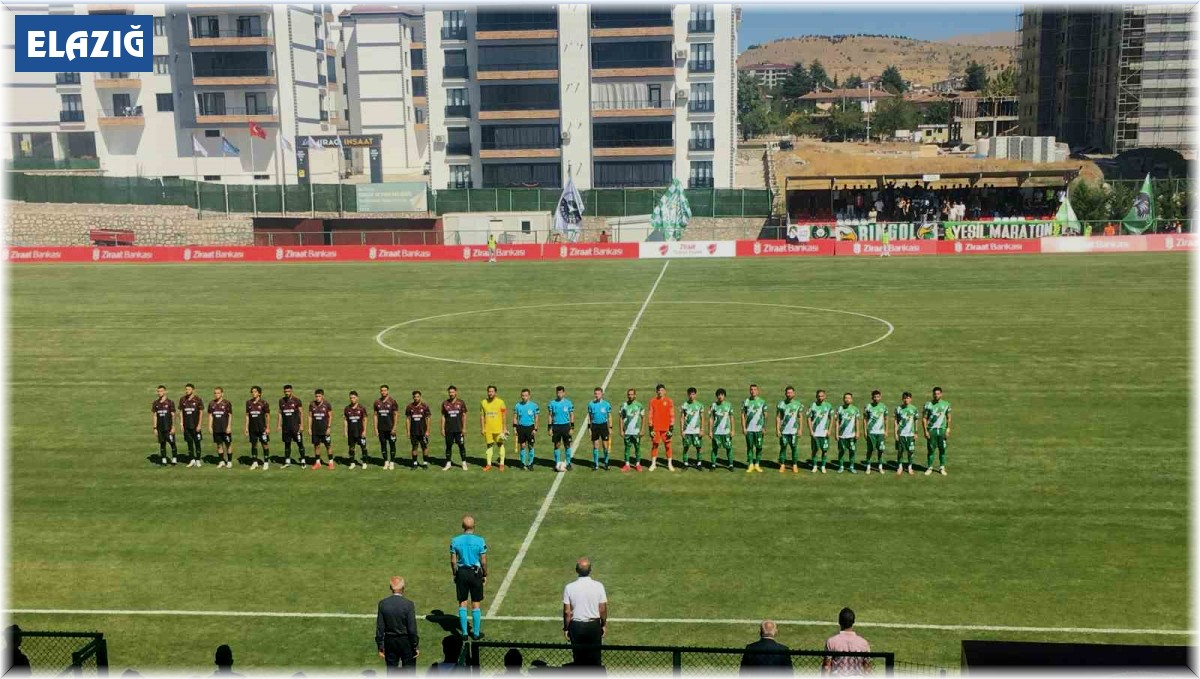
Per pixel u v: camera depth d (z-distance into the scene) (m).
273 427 32.16
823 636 17.73
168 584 20.36
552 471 27.19
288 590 20.05
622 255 79.00
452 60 105.56
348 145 109.00
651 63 103.25
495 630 18.31
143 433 31.33
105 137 115.94
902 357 40.06
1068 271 64.50
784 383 36.22
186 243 90.94
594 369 38.88
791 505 24.25
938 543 21.77
